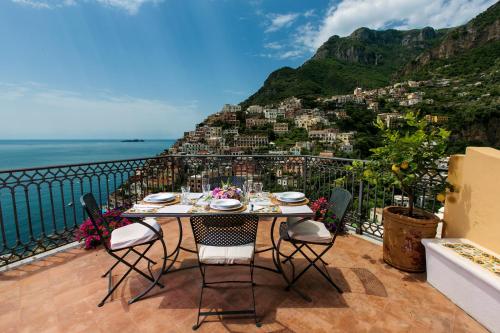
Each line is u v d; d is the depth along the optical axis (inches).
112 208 148.1
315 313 77.1
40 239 114.0
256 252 108.4
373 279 96.2
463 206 96.8
